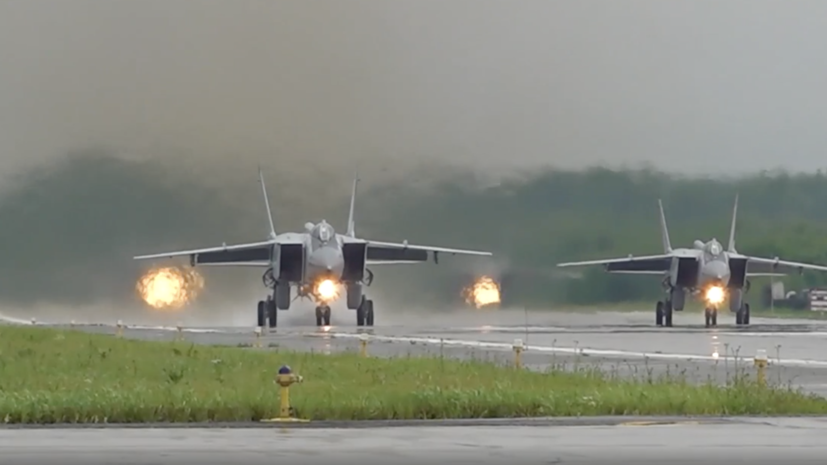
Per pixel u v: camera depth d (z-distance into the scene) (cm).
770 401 8106
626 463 5581
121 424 7362
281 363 11106
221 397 8019
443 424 7325
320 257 19838
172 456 5812
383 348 14275
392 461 5647
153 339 15775
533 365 11719
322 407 7700
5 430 7044
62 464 5544
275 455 5859
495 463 5584
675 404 7981
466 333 17650
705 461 5634
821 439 6488
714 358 12625
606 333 17800
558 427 7106
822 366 11756
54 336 14188
